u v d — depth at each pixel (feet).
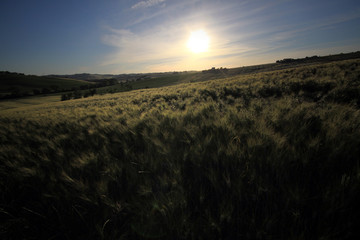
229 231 4.14
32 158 7.99
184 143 7.55
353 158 4.84
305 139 6.25
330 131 5.95
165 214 4.40
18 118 30.22
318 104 11.75
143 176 5.78
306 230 3.78
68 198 5.17
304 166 4.97
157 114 14.15
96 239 4.56
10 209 5.30
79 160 6.83
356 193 3.79
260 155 5.62
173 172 5.79
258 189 4.50
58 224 4.89
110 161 6.99
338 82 18.24
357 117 6.99
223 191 4.88
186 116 11.54
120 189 5.57
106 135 10.68
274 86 22.80
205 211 4.44
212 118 10.08
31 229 4.80
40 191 5.77
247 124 8.50
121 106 28.19
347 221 3.58
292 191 4.19
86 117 20.34
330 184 4.29
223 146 6.20
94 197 5.14
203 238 4.06
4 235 4.67
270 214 4.27
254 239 3.91
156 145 7.54
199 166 5.83
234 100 18.24
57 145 9.95
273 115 8.93
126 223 4.63
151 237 4.33
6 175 6.53
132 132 10.07
